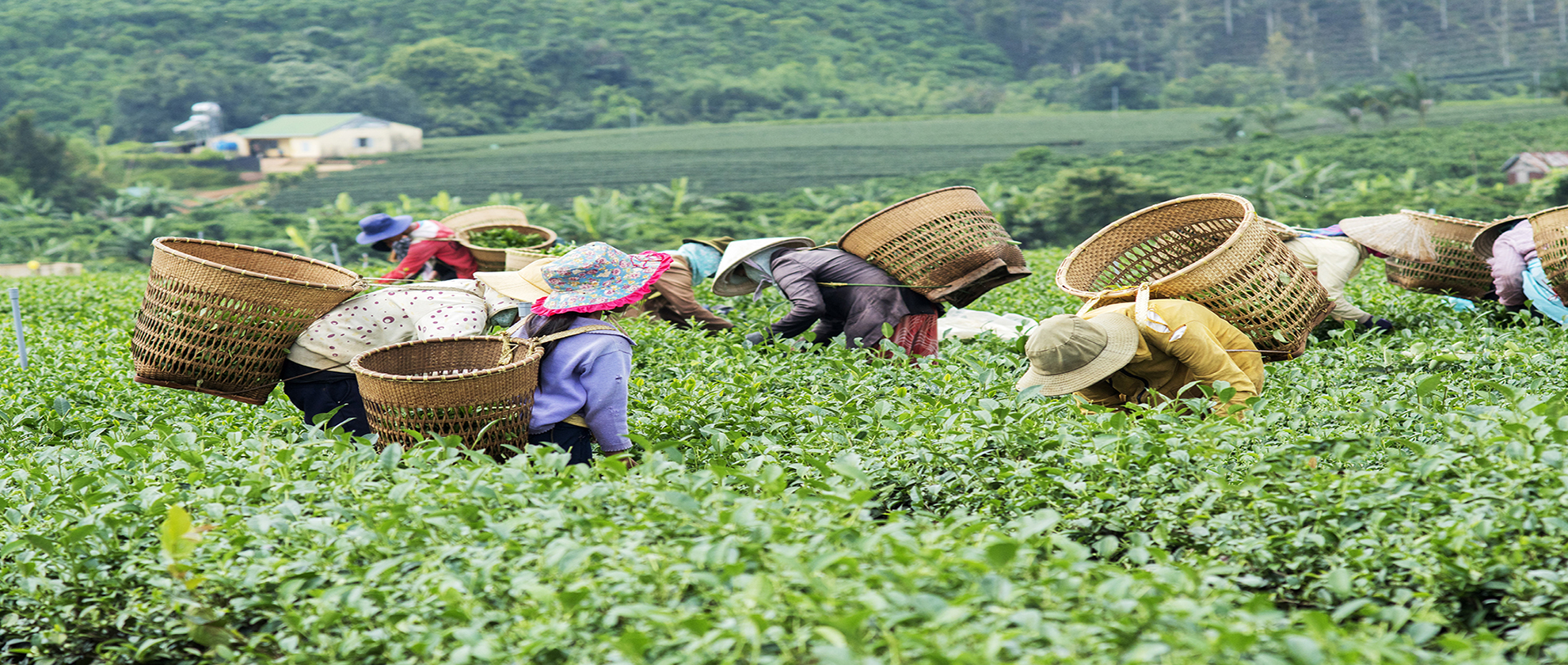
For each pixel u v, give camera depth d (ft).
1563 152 237.45
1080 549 10.02
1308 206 204.33
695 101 404.57
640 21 476.13
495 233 39.40
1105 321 17.48
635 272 16.44
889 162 302.66
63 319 40.01
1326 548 12.21
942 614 8.77
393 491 12.39
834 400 19.25
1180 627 8.84
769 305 33.63
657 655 9.48
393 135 343.67
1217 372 17.24
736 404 18.88
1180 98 393.09
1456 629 11.21
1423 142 260.42
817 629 8.74
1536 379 19.20
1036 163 273.13
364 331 17.52
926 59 466.70
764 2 489.67
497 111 386.73
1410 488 12.53
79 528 12.42
